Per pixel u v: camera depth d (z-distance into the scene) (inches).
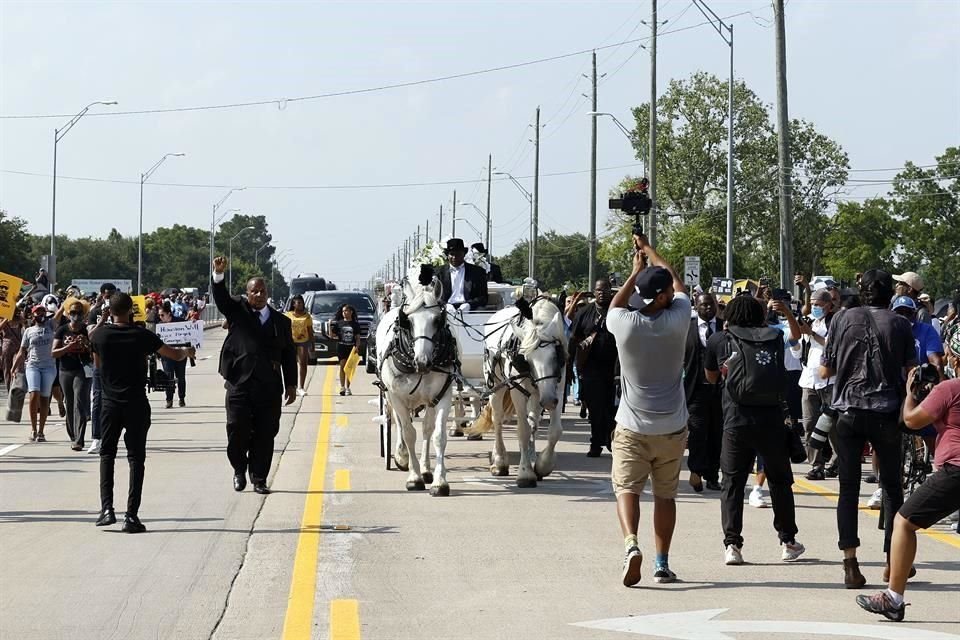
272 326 573.3
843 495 394.9
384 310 898.7
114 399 473.7
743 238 3705.7
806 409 653.9
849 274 3774.6
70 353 744.3
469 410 941.8
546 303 610.2
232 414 569.9
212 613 348.5
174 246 7623.0
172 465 676.1
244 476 581.9
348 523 496.4
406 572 406.0
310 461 700.7
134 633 327.3
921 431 497.4
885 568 400.8
